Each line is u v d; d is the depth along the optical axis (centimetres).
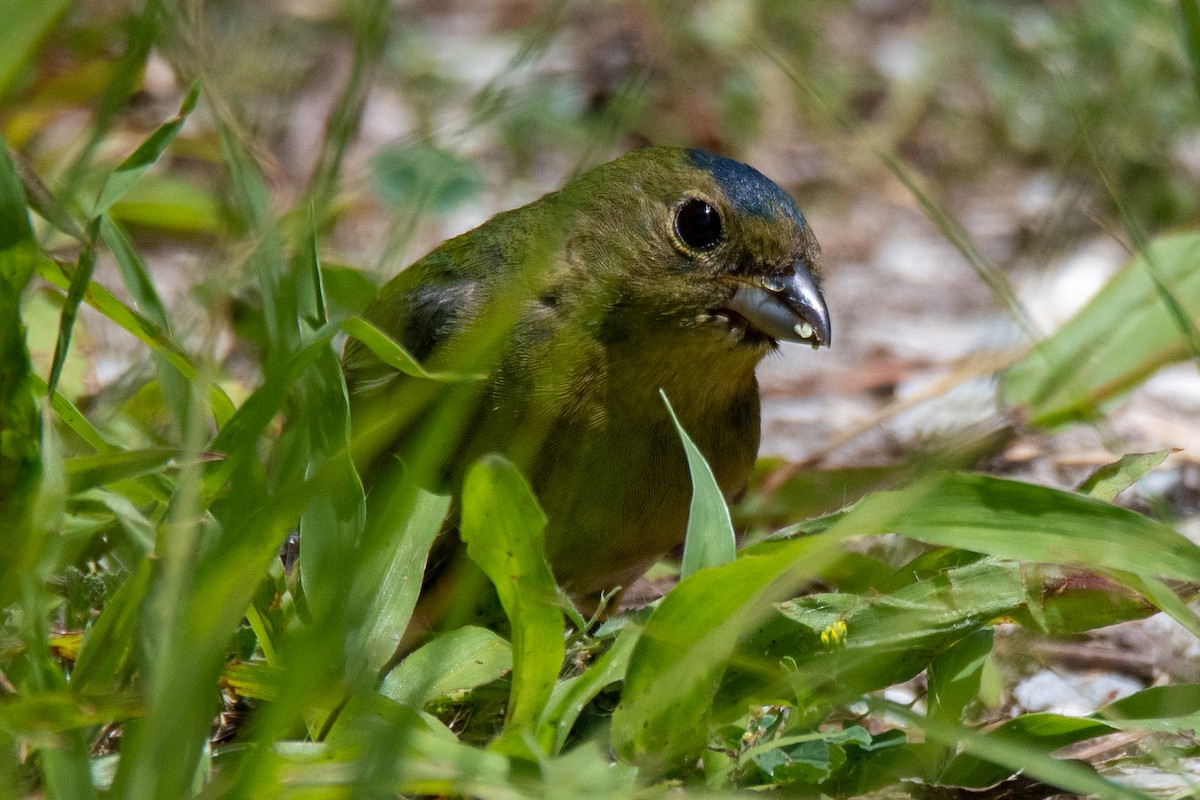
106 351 1116
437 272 1005
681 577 686
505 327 736
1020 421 1109
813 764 658
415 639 834
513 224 994
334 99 1609
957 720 707
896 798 670
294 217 998
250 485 659
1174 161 1556
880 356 1449
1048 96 1723
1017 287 1312
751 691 699
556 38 1819
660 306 921
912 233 1658
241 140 892
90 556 779
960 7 1809
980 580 722
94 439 753
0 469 660
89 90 1391
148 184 1355
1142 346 1102
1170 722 692
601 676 671
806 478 1118
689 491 924
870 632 706
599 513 903
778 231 944
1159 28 1639
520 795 577
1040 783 692
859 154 1727
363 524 705
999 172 1730
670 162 952
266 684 662
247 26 1238
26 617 611
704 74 1742
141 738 543
